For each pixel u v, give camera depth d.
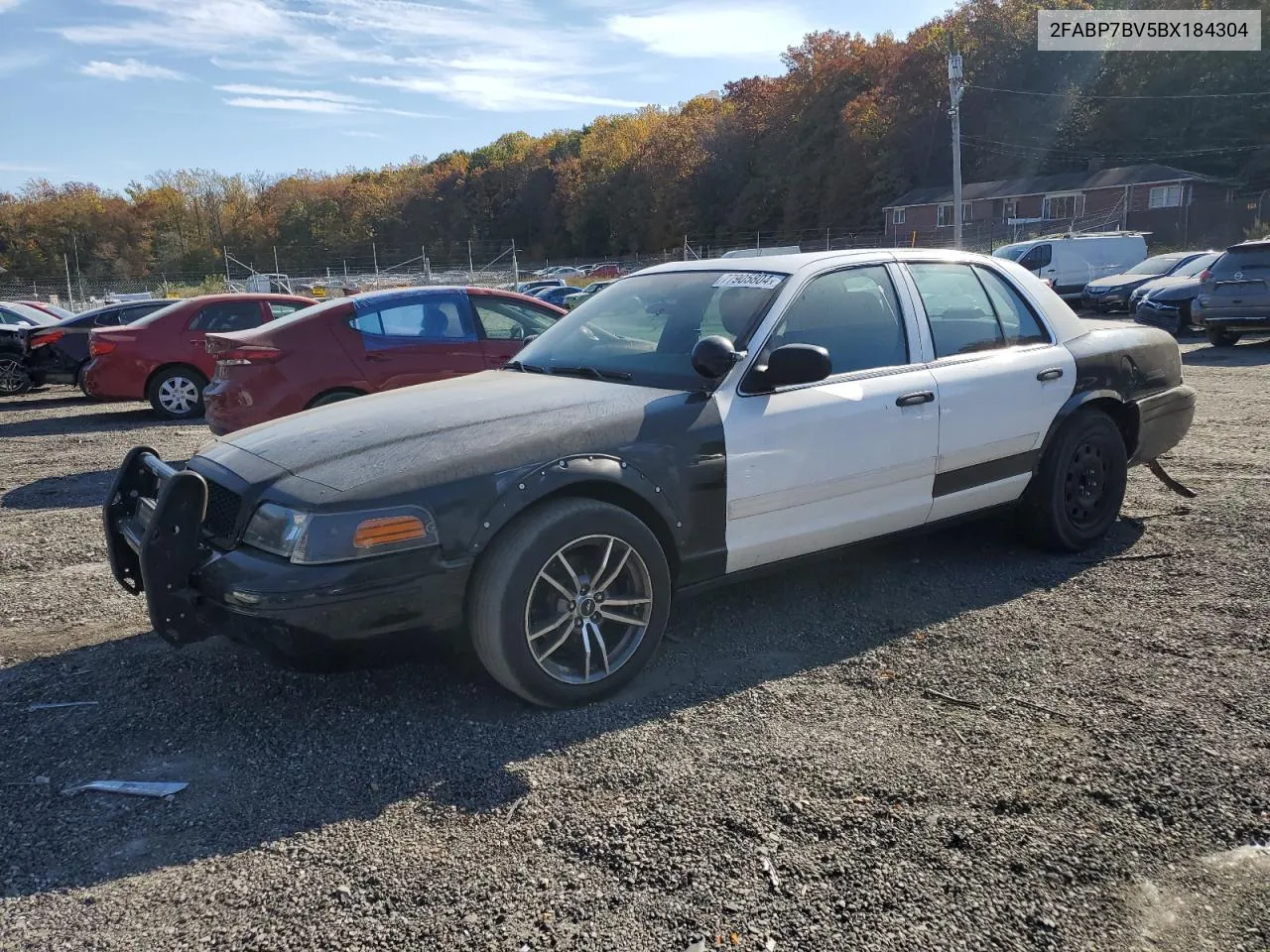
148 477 3.70
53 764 3.01
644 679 3.52
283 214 93.88
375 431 3.39
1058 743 2.96
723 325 3.91
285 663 3.04
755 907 2.25
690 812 2.63
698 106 102.06
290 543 2.96
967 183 66.06
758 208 77.44
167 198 89.31
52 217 84.25
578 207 94.31
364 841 2.55
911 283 4.34
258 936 2.19
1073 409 4.66
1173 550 4.78
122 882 2.41
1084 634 3.80
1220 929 2.16
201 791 2.83
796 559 3.91
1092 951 2.10
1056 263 26.14
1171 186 52.94
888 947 2.11
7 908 2.31
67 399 14.47
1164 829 2.52
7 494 7.26
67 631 4.22
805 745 2.99
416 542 2.98
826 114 72.19
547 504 3.22
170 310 11.34
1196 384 10.73
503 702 3.36
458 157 118.94
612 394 3.66
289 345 6.99
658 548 3.40
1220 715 3.11
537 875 2.38
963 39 65.50
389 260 95.75
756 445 3.64
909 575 4.57
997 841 2.48
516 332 7.76
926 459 4.15
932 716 3.16
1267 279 13.39
